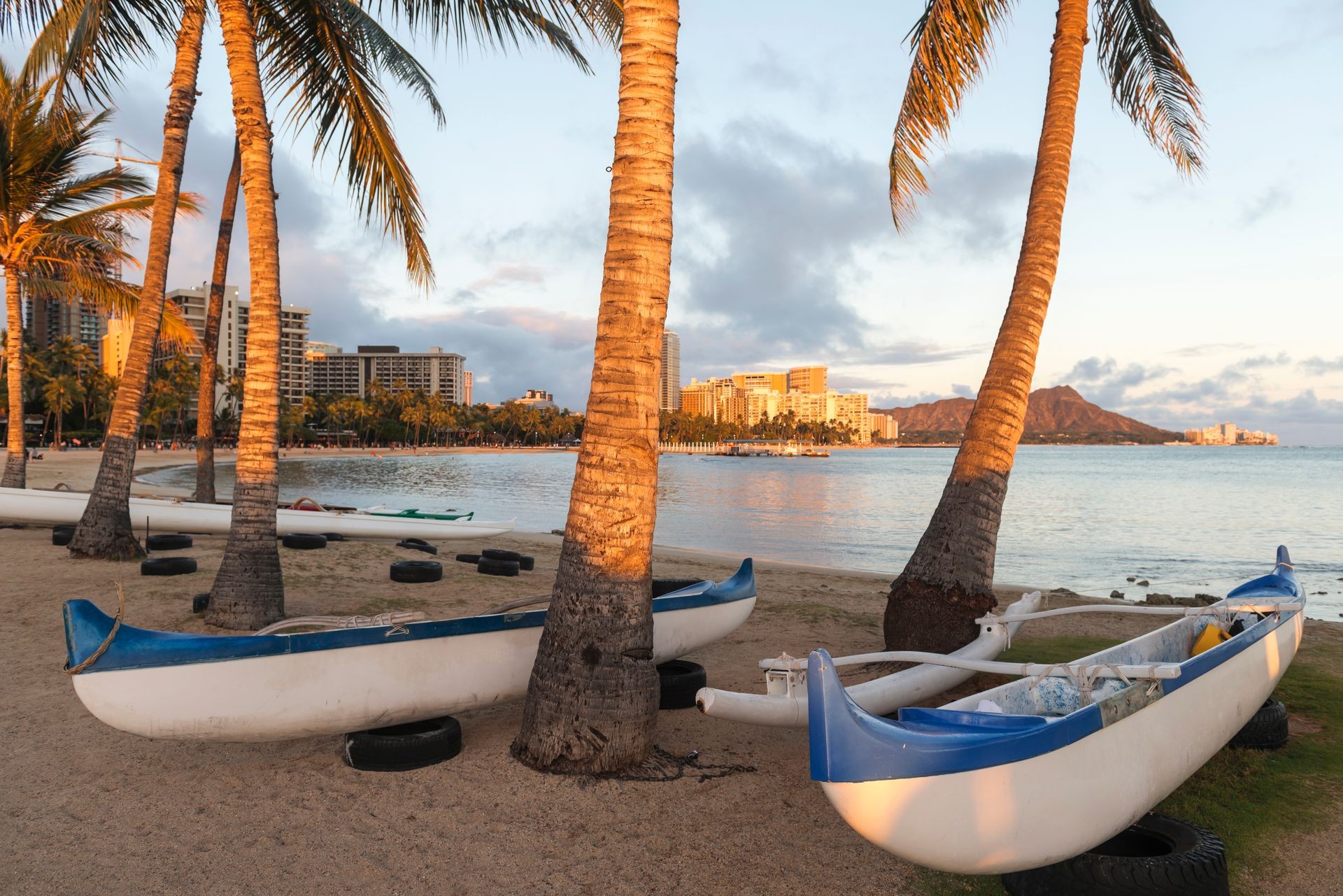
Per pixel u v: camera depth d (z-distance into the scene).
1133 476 77.25
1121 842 3.88
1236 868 3.83
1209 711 4.17
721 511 36.12
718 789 4.70
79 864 3.74
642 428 4.91
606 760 4.78
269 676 4.65
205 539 14.94
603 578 4.84
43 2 8.30
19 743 5.24
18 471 17.47
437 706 5.24
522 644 5.65
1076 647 8.55
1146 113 9.90
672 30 4.96
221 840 4.00
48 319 152.75
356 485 53.81
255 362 8.22
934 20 7.93
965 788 2.97
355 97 9.73
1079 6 7.51
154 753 5.14
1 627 8.09
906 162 8.59
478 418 187.25
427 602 10.08
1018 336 7.24
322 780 4.76
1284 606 5.54
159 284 12.35
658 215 4.91
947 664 4.28
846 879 3.71
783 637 9.09
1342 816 4.35
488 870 3.74
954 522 7.01
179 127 12.03
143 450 98.75
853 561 21.11
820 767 2.92
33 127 15.34
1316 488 55.25
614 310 4.90
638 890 3.59
